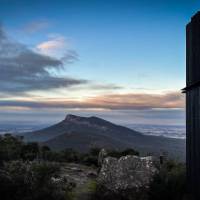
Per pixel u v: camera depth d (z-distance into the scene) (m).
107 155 20.28
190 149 11.36
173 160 14.81
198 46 10.62
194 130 10.98
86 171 18.36
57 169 14.02
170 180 11.76
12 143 21.55
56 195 10.96
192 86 11.09
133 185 11.89
